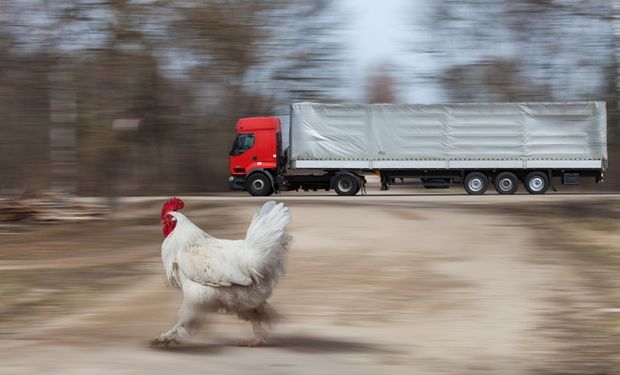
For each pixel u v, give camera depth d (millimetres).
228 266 8906
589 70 45219
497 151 43781
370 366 9109
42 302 13117
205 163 48000
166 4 33000
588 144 43469
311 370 8820
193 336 9508
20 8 30438
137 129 34250
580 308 12672
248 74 46562
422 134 44000
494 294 13922
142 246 21141
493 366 9242
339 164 44250
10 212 27859
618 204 33531
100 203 31812
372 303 13102
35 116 31812
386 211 29375
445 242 20969
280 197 43156
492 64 48969
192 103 40500
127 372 8492
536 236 22344
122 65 31938
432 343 10375
